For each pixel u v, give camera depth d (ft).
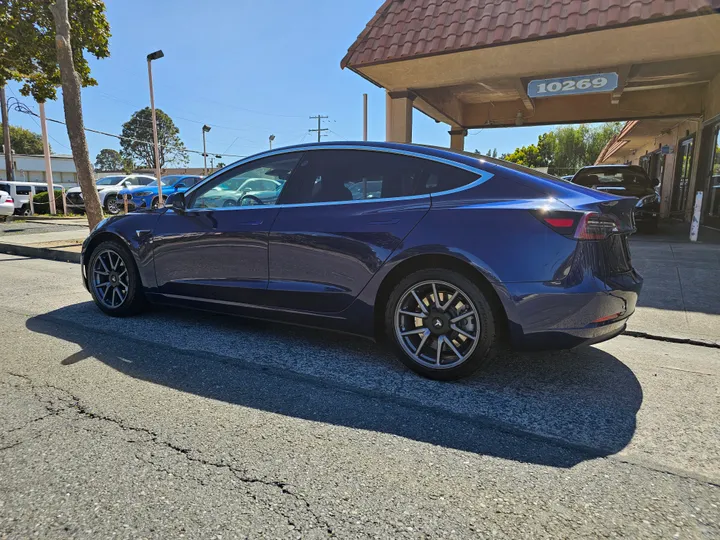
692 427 8.41
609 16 23.67
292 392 9.65
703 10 21.85
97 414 8.57
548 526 5.84
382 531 5.73
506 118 46.34
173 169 216.13
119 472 6.84
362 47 30.04
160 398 9.27
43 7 32.63
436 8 29.66
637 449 7.68
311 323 11.66
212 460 7.18
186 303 13.65
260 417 8.57
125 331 13.50
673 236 33.17
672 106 41.34
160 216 14.02
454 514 6.05
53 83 39.09
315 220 11.33
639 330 13.70
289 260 11.60
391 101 33.50
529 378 10.53
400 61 28.68
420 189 10.61
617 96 37.04
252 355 11.73
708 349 12.61
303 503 6.23
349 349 12.26
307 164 12.07
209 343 12.57
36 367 10.73
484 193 9.98
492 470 7.04
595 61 27.55
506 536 5.66
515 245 9.29
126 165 278.87
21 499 6.23
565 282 9.04
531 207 9.34
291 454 7.39
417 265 10.33
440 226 9.93
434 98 37.55
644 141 68.13
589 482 6.77
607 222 9.41
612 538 5.64
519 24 25.85
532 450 7.62
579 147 156.97
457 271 9.76
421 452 7.51
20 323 14.21
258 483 6.64
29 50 34.12
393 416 8.70
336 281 11.05
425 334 10.28
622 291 9.52
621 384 10.26
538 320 9.19
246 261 12.25
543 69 28.84
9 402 8.99
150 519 5.90
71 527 5.74
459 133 47.91
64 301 17.12
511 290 9.25
